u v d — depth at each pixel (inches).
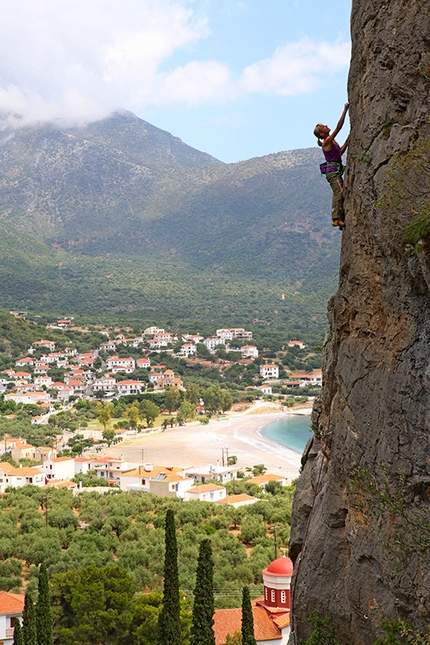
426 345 436.1
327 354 600.7
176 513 3144.7
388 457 456.4
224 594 2174.0
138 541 2723.9
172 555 1318.9
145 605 1856.5
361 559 489.1
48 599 1450.5
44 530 2829.7
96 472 4862.2
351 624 505.0
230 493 3986.2
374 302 486.6
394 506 447.8
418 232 423.8
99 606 1829.5
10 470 4507.9
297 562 589.3
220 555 2566.4
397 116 466.6
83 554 2546.8
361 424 486.6
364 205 484.1
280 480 4276.6
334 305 542.3
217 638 1635.1
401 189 445.1
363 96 500.7
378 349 476.4
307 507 620.4
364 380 485.7
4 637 1859.0
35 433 6510.8
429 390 426.0
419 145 443.8
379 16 486.0
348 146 538.9
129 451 6067.9
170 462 5502.0
